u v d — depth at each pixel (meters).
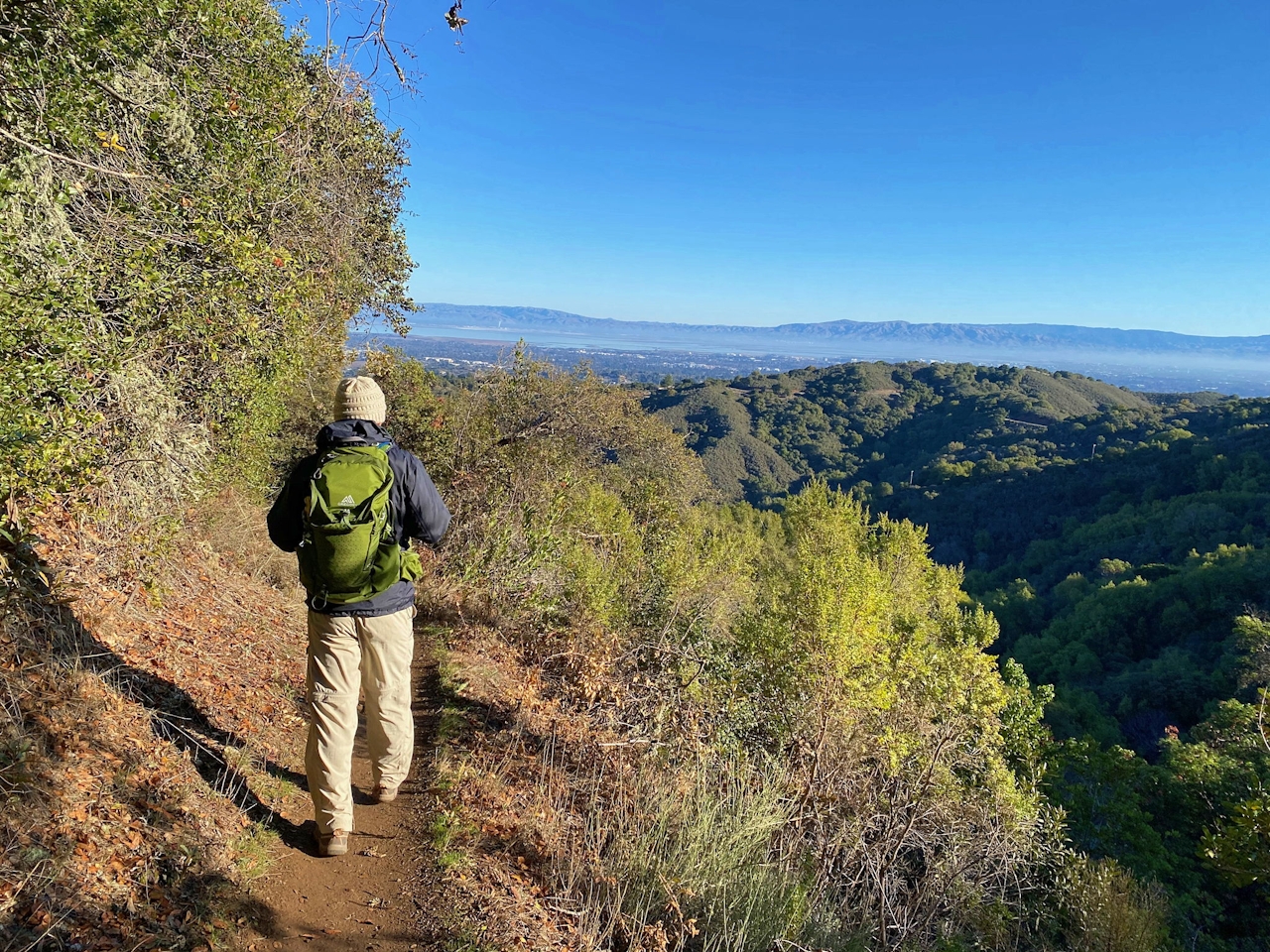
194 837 2.31
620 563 8.24
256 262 4.40
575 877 2.81
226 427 5.74
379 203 9.49
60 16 3.32
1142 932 7.02
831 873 4.67
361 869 2.60
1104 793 13.19
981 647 10.91
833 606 6.89
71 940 1.74
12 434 2.64
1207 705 32.91
